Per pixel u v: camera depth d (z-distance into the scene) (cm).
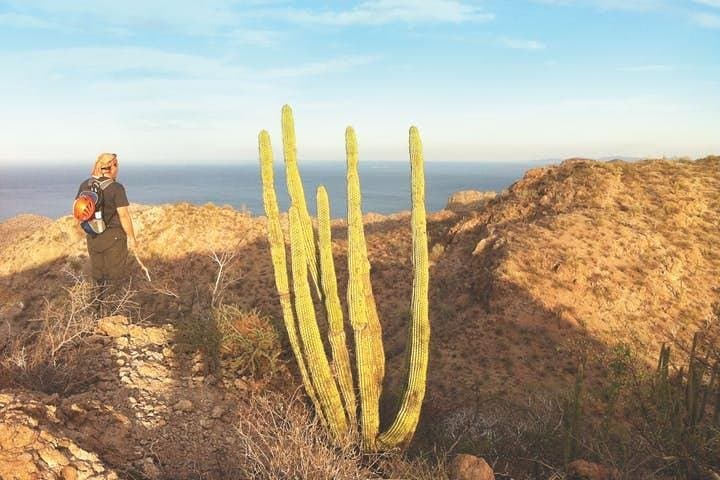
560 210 2456
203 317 734
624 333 1662
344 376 580
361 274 556
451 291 2102
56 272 2739
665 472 582
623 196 2477
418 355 564
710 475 518
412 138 561
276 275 589
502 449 655
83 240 2944
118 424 470
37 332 625
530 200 2666
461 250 2502
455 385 1384
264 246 2861
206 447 477
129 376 575
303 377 588
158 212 3091
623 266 1961
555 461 616
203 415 529
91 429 445
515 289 1833
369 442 573
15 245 3122
